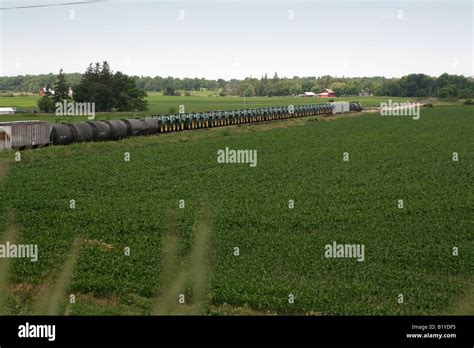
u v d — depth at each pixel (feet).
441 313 60.34
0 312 58.95
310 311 61.16
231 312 60.59
